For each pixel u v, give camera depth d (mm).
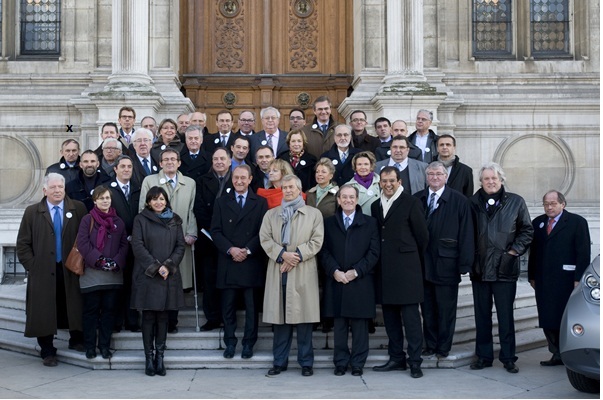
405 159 9398
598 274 7289
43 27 14891
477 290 8625
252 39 15055
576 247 8453
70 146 9859
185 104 13766
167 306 8250
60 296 8875
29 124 14336
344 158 9617
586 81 14875
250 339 8648
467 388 7758
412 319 8227
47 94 14375
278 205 8891
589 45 14984
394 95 13391
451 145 9531
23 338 9852
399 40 13727
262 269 8672
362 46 14266
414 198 8344
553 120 14680
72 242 8734
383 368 8484
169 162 8938
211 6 15070
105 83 14375
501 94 14711
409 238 8281
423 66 14555
